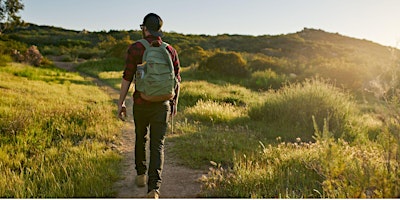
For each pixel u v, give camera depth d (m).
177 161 5.70
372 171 3.61
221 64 26.75
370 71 21.06
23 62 29.08
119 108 4.07
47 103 10.38
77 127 7.78
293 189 4.36
